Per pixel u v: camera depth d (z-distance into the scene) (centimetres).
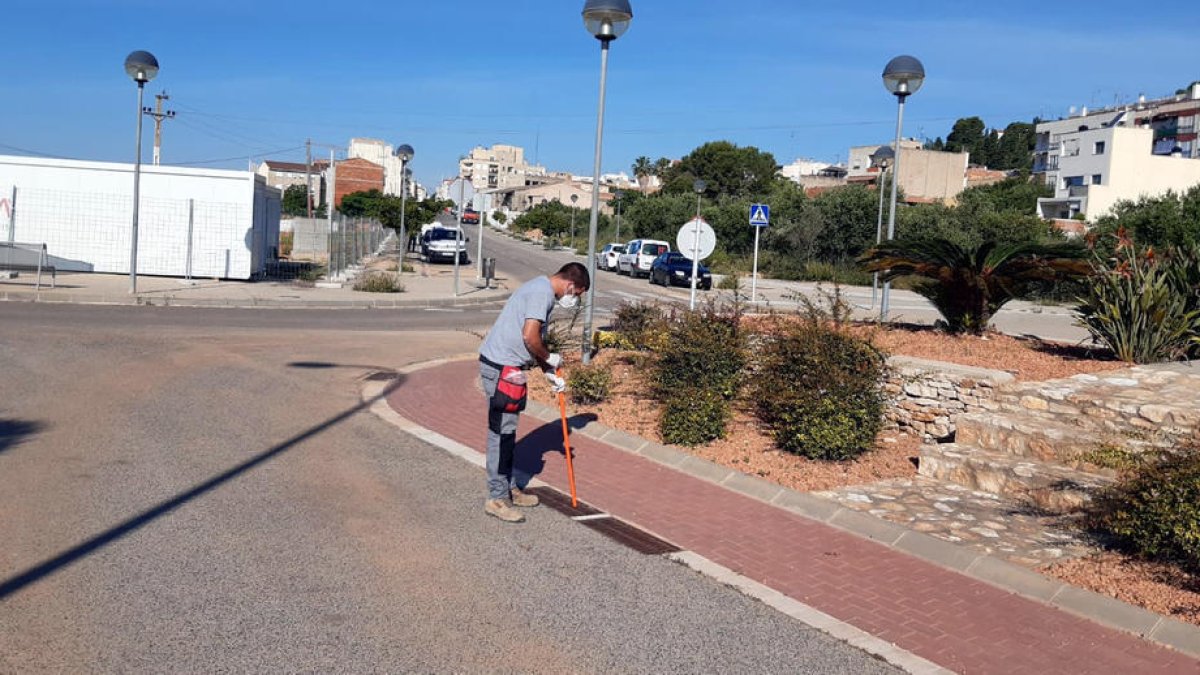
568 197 12862
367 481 721
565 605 497
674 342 982
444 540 592
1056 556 581
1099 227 3391
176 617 453
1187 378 873
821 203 4291
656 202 5753
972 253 1134
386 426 928
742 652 451
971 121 13312
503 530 620
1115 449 601
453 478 746
